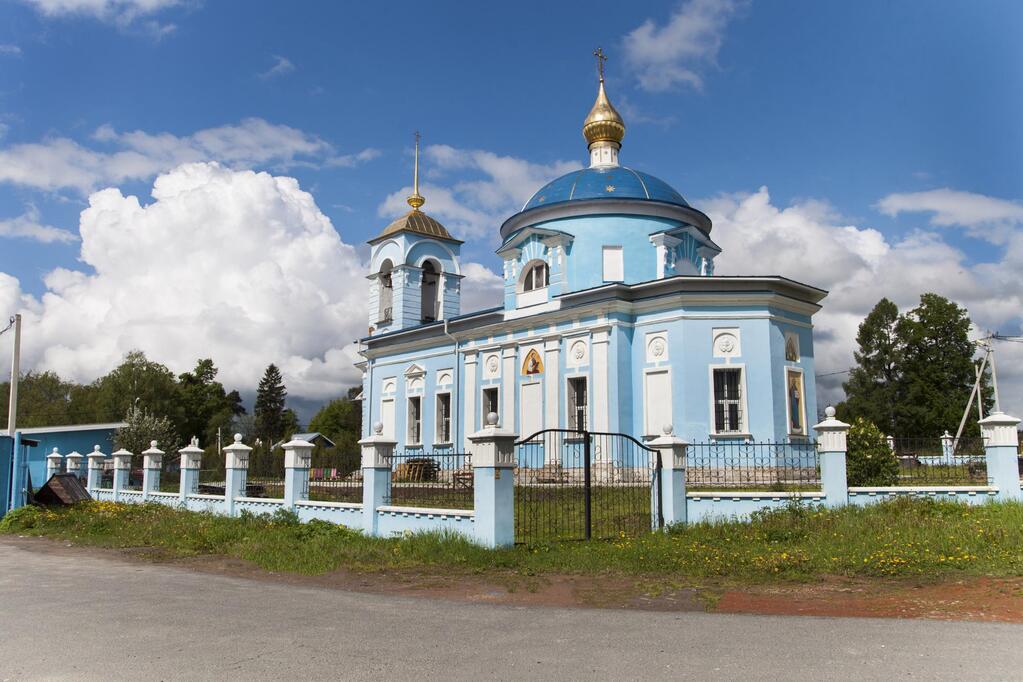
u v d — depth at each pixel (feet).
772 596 34.42
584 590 36.37
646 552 44.09
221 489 77.00
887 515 49.26
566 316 98.89
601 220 104.06
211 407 273.95
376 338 130.11
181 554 50.67
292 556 46.42
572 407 98.22
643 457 90.58
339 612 31.58
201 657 24.32
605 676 22.20
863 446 65.41
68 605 33.32
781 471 83.97
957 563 38.32
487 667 23.17
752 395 87.10
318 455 64.54
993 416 55.57
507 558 42.98
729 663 23.48
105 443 145.38
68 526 66.49
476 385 112.37
